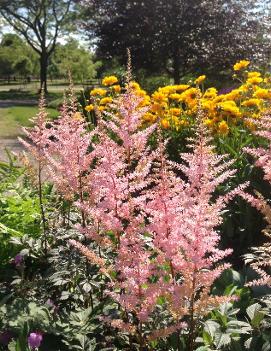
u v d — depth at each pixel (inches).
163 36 790.5
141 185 110.1
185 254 107.6
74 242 110.9
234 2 799.1
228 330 115.8
